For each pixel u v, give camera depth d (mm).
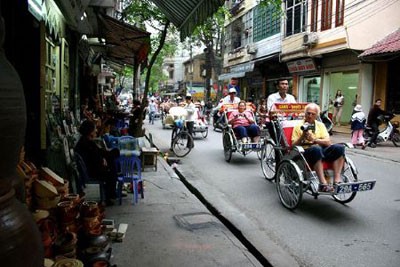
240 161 10117
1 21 1356
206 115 26312
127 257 3809
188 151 10812
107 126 10188
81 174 5305
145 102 10539
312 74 20312
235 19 28391
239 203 6234
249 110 9883
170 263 3707
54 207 3553
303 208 5945
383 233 4883
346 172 6105
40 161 5156
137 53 12734
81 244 3447
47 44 6355
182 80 63750
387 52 14141
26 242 1277
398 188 7168
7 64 1305
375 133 12719
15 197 1349
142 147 8188
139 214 5184
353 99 17484
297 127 6031
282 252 4211
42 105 5113
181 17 7141
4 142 1202
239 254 3965
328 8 17484
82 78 12703
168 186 6805
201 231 4590
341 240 4652
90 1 7934
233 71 27828
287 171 5930
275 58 22203
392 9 16266
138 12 11586
